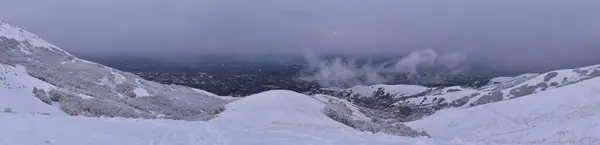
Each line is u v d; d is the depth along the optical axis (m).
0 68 37.59
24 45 63.03
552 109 46.72
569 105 46.44
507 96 102.12
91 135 14.28
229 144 15.15
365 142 16.83
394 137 19.20
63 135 13.64
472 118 48.38
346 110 57.41
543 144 22.36
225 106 43.41
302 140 16.69
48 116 18.69
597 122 31.14
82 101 37.56
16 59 54.75
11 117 16.59
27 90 35.28
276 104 40.53
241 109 39.50
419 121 52.97
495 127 43.94
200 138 16.19
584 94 48.03
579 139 28.31
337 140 17.08
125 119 20.78
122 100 46.91
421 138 19.61
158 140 14.93
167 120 22.09
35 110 30.95
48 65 57.84
